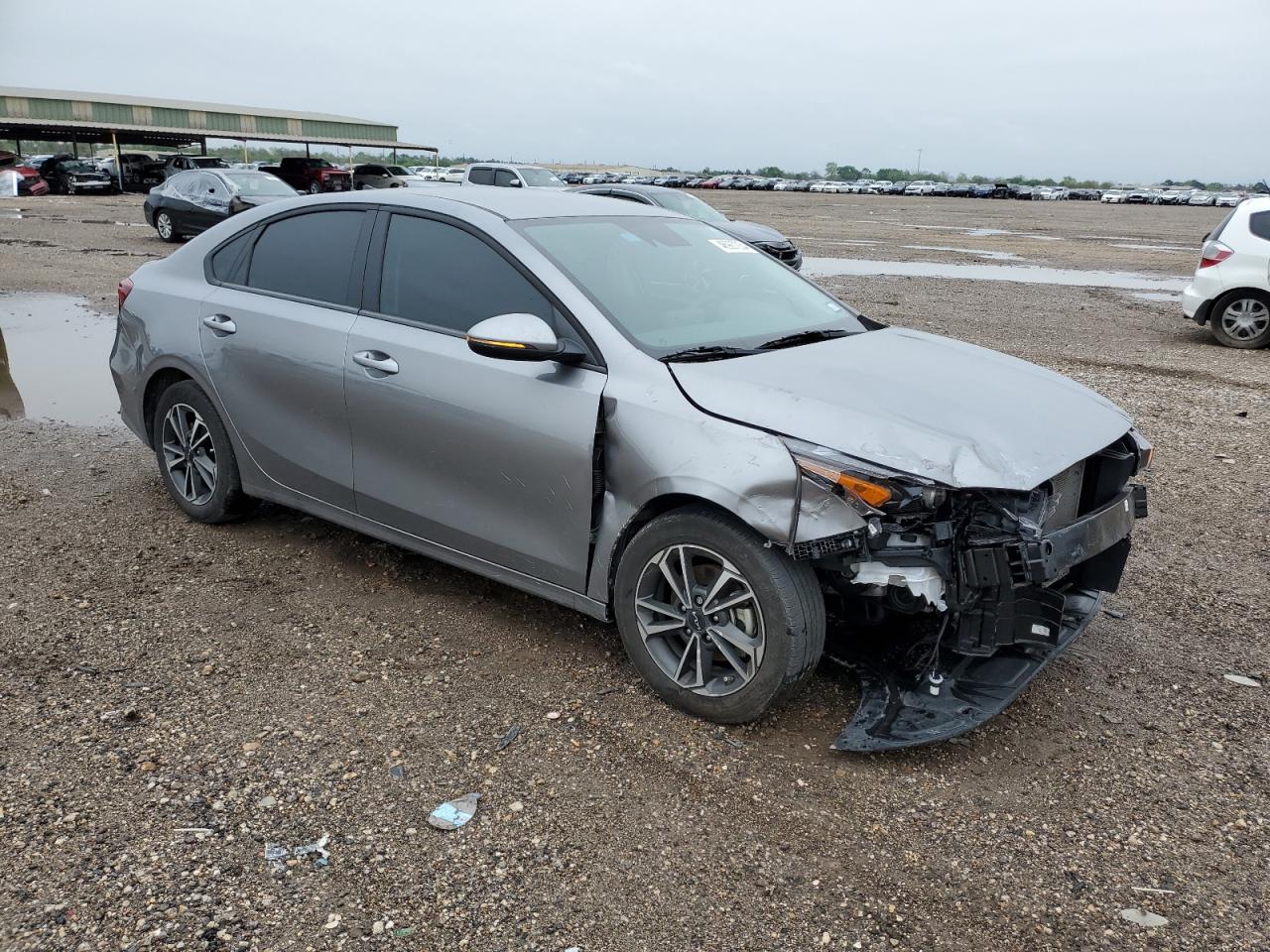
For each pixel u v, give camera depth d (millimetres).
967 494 2990
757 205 48375
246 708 3373
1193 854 2762
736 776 3061
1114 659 3857
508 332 3250
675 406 3201
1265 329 10289
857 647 3537
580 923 2463
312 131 56156
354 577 4441
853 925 2479
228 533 4914
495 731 3275
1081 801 2986
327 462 4227
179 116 49250
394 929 2426
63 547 4680
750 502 2967
